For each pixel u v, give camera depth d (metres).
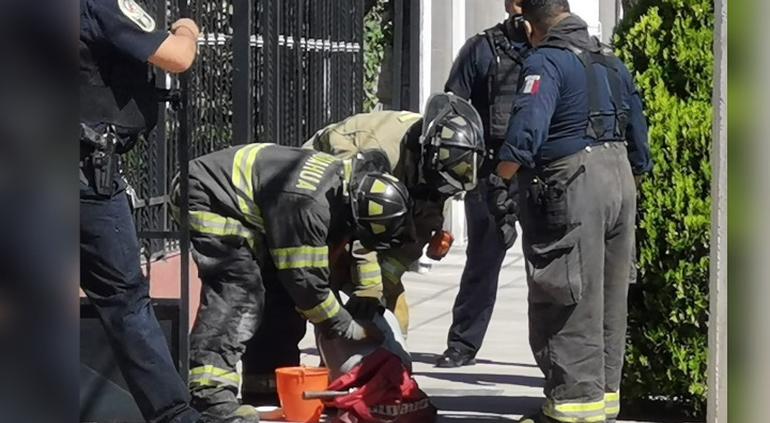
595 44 14.68
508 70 18.42
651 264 15.78
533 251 14.27
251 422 14.91
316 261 14.52
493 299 19.97
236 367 15.18
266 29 20.34
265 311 16.73
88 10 12.84
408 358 15.84
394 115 16.20
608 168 14.28
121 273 13.25
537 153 14.18
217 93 19.81
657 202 15.72
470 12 36.34
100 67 12.99
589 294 14.18
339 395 15.09
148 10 16.62
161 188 17.86
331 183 14.58
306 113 22.62
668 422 16.38
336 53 24.16
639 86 16.00
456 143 15.18
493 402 17.52
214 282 15.04
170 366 13.60
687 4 16.00
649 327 15.95
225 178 14.88
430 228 16.00
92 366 14.91
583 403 14.30
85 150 12.92
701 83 15.89
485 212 19.34
